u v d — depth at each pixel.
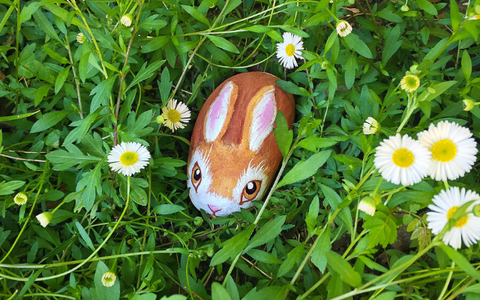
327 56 0.31
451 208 0.20
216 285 0.21
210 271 0.28
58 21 0.27
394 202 0.23
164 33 0.31
